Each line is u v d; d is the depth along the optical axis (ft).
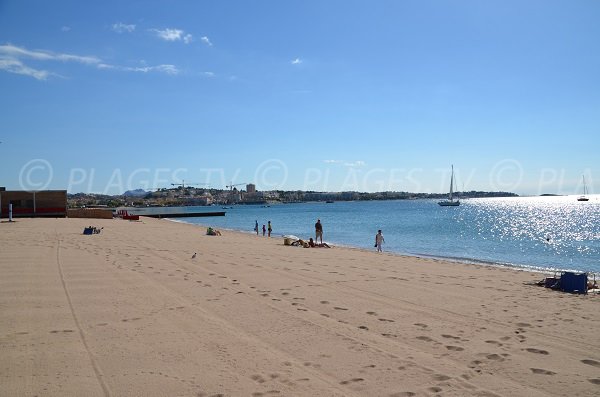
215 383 18.67
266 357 22.07
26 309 30.42
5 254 60.13
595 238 150.71
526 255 102.58
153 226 157.79
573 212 363.35
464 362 21.85
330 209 521.65
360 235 156.97
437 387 18.69
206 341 24.40
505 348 24.21
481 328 28.35
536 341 25.68
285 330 26.91
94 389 17.76
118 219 204.03
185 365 20.70
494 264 78.23
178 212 369.50
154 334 25.45
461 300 37.19
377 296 38.19
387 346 24.14
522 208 467.93
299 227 206.80
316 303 34.73
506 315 32.09
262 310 31.94
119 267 50.16
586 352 23.79
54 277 42.91
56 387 17.84
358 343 24.56
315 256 71.26
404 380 19.38
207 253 68.59
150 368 20.21
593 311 33.81
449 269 59.82
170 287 39.42
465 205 607.37
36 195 190.90
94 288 38.06
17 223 139.95
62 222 149.89
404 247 116.26
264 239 110.42
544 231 181.98
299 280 45.62
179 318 29.09
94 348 22.76
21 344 23.15
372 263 64.03
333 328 27.55
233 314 30.60
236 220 294.25
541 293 41.42
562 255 102.83
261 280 44.93
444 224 222.89
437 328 28.07
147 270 48.65
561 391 18.58
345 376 19.74
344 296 37.83
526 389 18.74
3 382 18.26
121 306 31.86
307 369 20.53
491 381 19.52
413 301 36.40
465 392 18.26
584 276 42.45
